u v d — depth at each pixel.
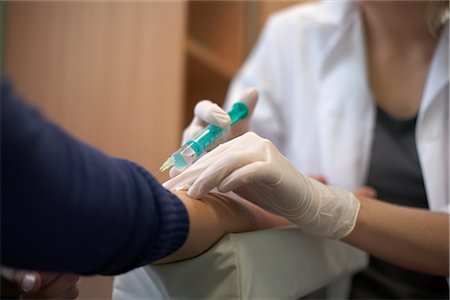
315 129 1.31
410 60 1.25
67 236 0.41
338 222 0.71
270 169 0.58
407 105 1.20
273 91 1.41
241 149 0.62
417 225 0.77
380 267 1.09
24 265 0.42
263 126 1.38
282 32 1.44
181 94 1.56
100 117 1.61
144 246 0.47
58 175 0.40
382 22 1.25
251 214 0.66
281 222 0.73
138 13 1.61
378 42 1.29
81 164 0.42
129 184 0.46
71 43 1.66
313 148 1.30
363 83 1.23
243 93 0.80
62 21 1.67
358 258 0.94
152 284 0.61
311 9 1.42
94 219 0.42
